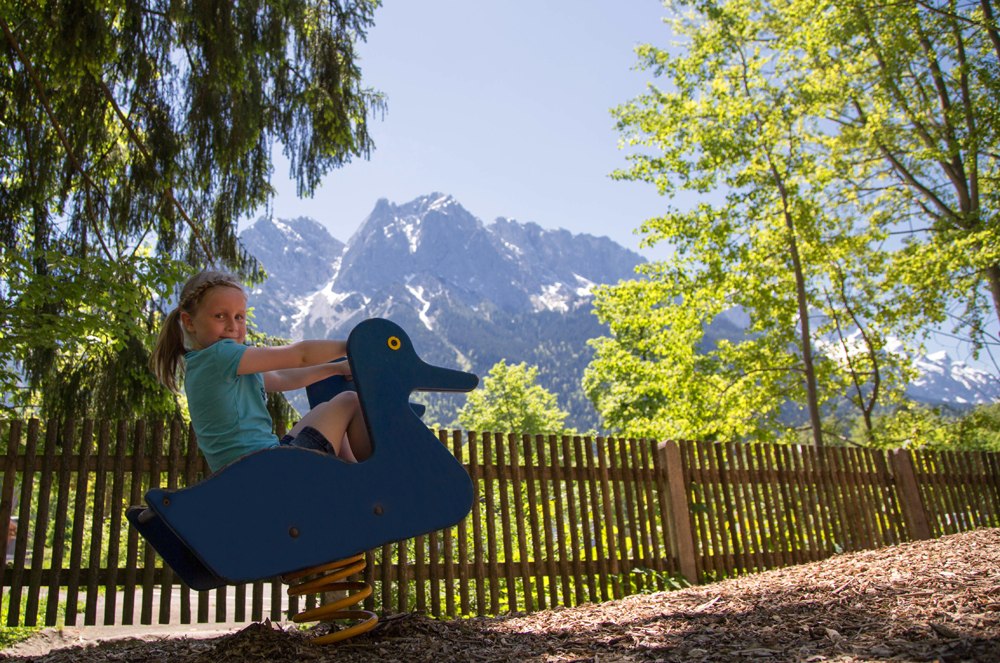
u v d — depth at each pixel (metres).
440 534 6.81
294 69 9.86
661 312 16.16
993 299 16.03
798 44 15.38
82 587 4.84
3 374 7.41
